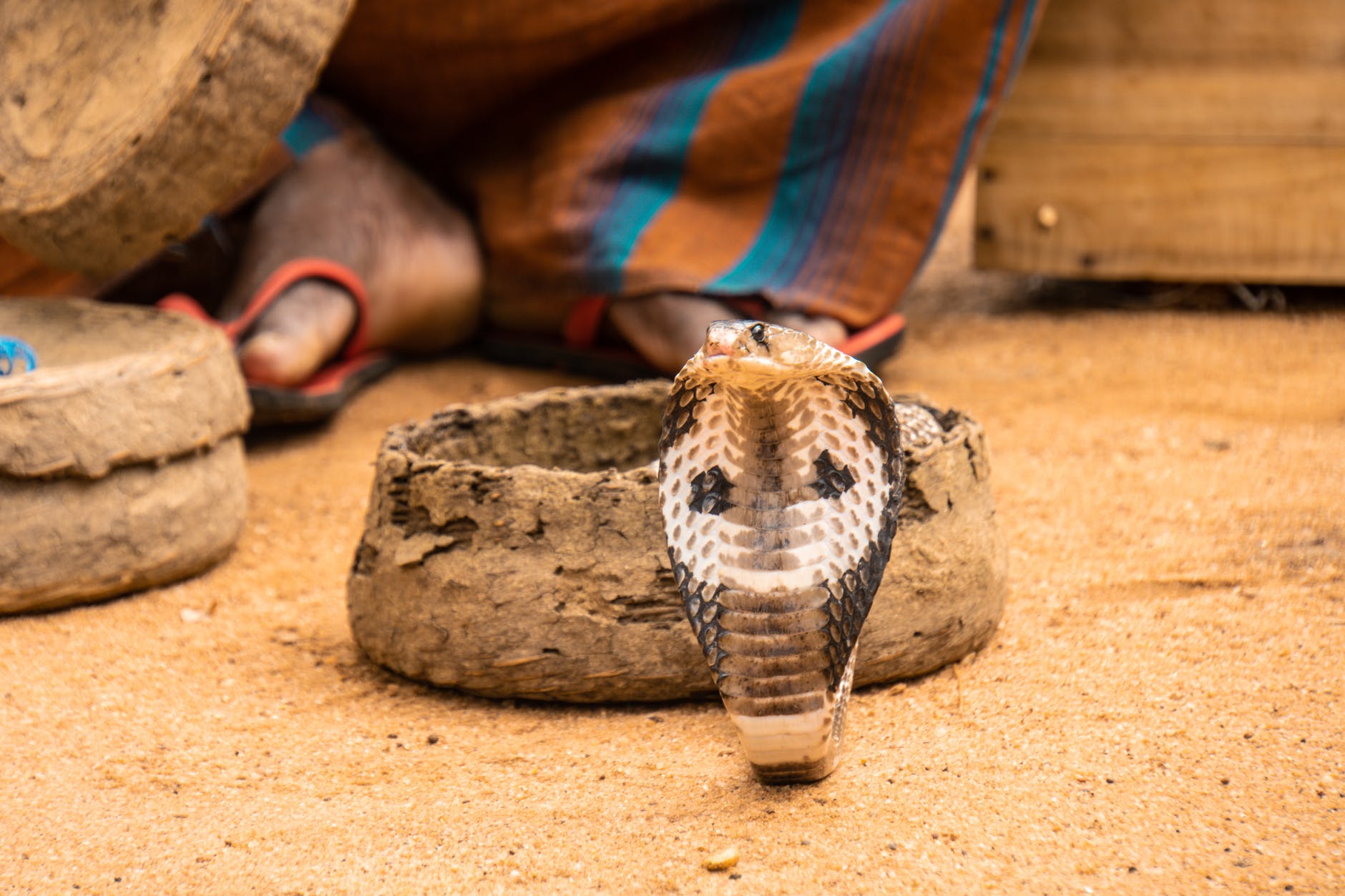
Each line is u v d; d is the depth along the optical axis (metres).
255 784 2.27
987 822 2.01
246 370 4.43
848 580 1.95
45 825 2.14
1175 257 5.72
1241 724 2.32
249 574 3.44
